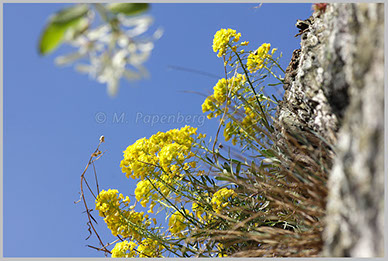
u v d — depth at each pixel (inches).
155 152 90.0
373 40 41.6
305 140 72.8
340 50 54.2
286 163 77.0
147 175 88.9
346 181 39.6
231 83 92.7
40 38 26.6
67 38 28.2
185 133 90.1
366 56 41.8
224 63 90.0
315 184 63.2
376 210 34.1
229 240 81.6
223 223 84.3
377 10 43.5
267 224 81.4
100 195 88.6
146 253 86.9
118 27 29.5
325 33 62.3
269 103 95.3
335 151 59.7
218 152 91.6
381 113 36.2
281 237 64.9
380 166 34.9
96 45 29.1
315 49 64.0
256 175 82.2
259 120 93.3
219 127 90.4
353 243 36.7
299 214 69.1
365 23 46.3
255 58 91.4
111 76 29.1
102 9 29.2
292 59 92.1
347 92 52.9
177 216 89.7
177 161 86.2
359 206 36.7
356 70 43.5
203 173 90.0
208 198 91.7
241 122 92.0
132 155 89.8
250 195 83.7
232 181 83.2
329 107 60.2
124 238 92.7
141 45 29.7
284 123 79.7
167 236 90.0
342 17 55.1
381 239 32.8
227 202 83.4
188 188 92.1
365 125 38.2
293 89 73.0
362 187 36.5
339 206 40.3
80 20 27.7
